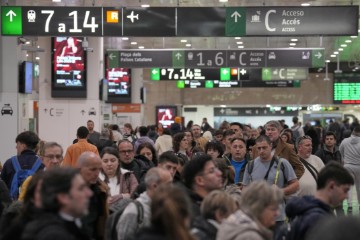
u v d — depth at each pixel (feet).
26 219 15.79
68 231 13.78
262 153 31.58
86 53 85.81
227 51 85.92
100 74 88.48
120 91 117.39
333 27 51.42
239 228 16.24
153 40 101.04
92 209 22.72
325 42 104.99
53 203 14.01
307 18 51.62
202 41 103.40
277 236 19.30
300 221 18.07
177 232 13.20
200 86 135.54
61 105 86.38
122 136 70.69
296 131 78.18
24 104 65.57
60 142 86.38
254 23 51.93
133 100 122.21
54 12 51.42
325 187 18.71
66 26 51.57
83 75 85.56
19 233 15.49
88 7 51.62
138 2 67.15
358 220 8.91
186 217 13.74
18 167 31.53
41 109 86.28
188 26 52.01
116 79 117.50
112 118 115.96
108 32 51.70
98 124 86.43
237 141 36.19
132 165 34.19
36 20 51.47
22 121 64.03
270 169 31.68
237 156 36.19
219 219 17.93
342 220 8.86
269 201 17.34
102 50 90.43
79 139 42.01
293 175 31.73
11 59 63.00
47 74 85.92
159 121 147.54
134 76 122.42
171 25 51.90
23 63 63.93
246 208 17.47
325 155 54.19
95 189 22.90
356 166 52.90
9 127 62.75
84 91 85.61
